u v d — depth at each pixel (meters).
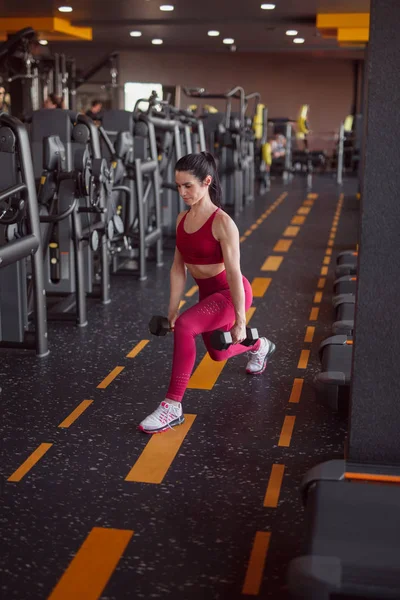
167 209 8.52
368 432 2.39
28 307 5.15
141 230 6.41
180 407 3.33
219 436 3.28
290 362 4.34
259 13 11.61
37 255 4.22
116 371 4.15
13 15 11.82
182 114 8.87
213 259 3.07
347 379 3.41
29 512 2.60
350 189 15.74
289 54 20.11
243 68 20.69
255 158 15.79
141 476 2.89
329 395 3.46
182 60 20.12
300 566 1.84
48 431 3.31
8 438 3.23
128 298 5.87
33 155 5.04
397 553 1.88
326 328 5.09
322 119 21.05
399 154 2.21
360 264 2.30
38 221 4.13
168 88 12.96
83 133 4.89
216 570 2.27
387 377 2.35
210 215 3.00
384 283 2.30
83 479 2.86
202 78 20.38
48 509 2.63
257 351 4.02
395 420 2.37
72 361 4.31
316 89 20.88
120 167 5.91
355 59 20.52
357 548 1.91
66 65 11.89
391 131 2.20
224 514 2.61
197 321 3.13
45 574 2.23
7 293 4.33
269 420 3.47
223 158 11.64
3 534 2.46
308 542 1.94
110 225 5.49
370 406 2.38
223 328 3.19
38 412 3.54
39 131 4.97
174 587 2.18
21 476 2.88
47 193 4.80
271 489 2.79
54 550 2.37
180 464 3.00
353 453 2.41
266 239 9.13
